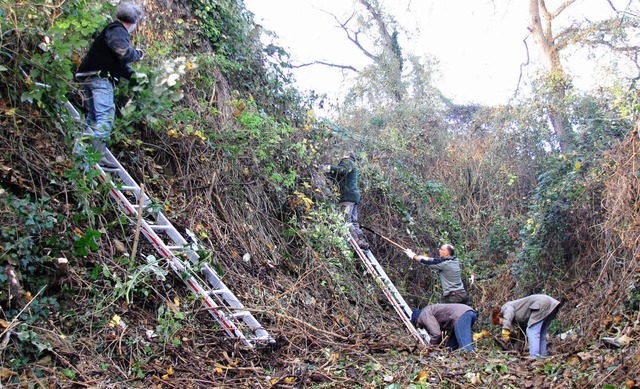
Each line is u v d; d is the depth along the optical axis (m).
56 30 5.12
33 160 5.11
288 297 7.09
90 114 5.86
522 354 7.02
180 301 5.57
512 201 14.37
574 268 9.74
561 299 9.57
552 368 5.33
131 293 5.27
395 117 16.20
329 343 6.14
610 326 7.25
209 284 6.03
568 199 9.87
